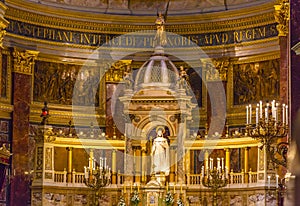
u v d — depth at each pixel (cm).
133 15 3128
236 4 3012
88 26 3070
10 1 2816
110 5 3120
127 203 2602
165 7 3127
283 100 2412
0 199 2658
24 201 2762
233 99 2992
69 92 3023
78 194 2688
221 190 2636
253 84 2945
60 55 3012
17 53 2856
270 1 2850
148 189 2544
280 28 2409
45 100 2956
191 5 3105
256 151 2631
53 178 2627
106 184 2662
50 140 2617
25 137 2845
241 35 2988
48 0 2975
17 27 2883
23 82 2872
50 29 2994
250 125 1639
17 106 2841
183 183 2584
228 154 2741
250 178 2567
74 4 3048
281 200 2298
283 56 2405
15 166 2781
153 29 3103
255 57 2942
